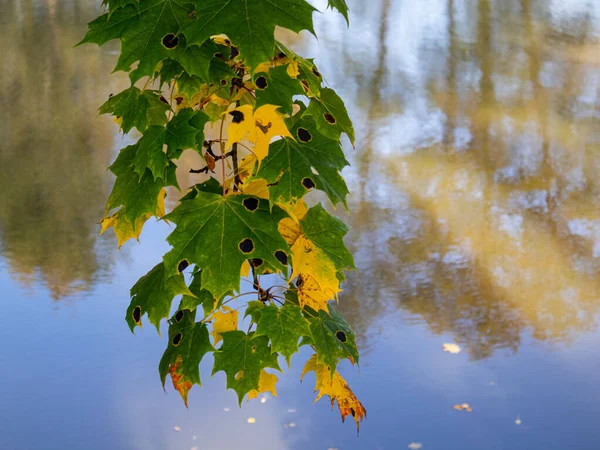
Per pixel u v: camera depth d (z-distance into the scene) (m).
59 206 7.98
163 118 1.45
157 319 1.42
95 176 8.70
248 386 1.47
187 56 1.31
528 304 6.34
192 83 1.40
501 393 5.28
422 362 5.60
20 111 10.50
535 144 9.75
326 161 1.46
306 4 1.28
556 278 6.76
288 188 1.40
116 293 6.42
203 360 5.70
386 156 9.27
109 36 1.31
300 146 1.45
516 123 10.42
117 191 1.48
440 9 17.14
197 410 5.04
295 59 1.51
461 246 7.25
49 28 14.55
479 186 8.56
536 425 4.96
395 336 5.89
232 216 1.39
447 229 7.57
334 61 12.91
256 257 1.36
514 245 7.30
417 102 11.12
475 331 5.98
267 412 5.05
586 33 15.20
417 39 14.52
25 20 15.09
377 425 4.92
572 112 10.89
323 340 1.50
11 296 6.28
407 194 8.34
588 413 5.08
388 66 12.72
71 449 4.59
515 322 6.11
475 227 7.61
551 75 12.57
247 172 1.56
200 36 1.25
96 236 7.41
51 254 7.04
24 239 7.27
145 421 4.89
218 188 1.56
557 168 9.06
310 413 5.05
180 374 1.45
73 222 7.65
